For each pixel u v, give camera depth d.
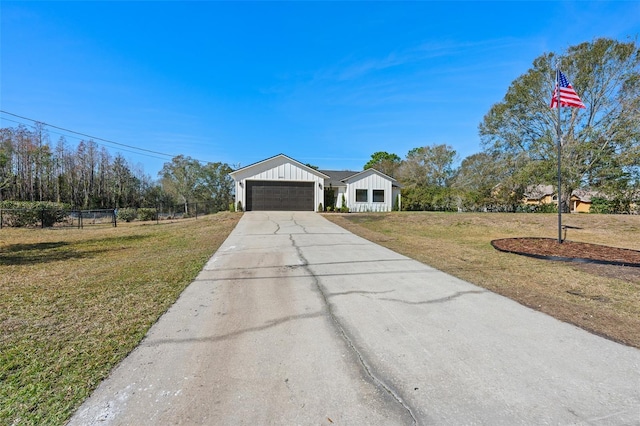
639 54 17.91
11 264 6.38
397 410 1.93
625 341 2.78
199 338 2.92
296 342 2.84
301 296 4.13
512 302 3.81
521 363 2.45
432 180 37.69
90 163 37.66
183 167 45.22
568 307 3.62
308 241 8.91
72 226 16.83
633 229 11.80
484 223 13.80
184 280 4.92
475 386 2.17
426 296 4.09
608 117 19.00
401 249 7.59
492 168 23.16
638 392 2.08
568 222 13.61
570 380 2.22
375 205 22.42
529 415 1.88
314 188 20.30
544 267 5.64
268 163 19.80
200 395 2.08
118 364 2.46
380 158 49.50
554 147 19.83
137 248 8.48
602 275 5.05
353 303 3.85
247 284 4.71
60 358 2.54
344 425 1.80
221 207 46.81
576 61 19.25
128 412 1.91
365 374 2.33
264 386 2.18
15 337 2.91
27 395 2.06
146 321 3.30
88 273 5.48
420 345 2.77
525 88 20.59
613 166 18.27
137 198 43.09
